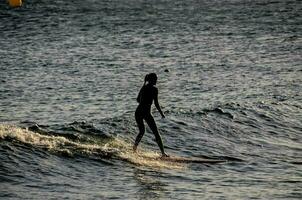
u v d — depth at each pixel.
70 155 40.53
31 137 42.31
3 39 170.25
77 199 32.34
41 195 32.56
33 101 79.81
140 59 125.44
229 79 97.12
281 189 37.19
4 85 93.94
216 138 52.09
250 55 128.50
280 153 49.44
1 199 31.12
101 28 195.00
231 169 42.69
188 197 34.28
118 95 84.19
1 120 66.50
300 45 145.00
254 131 55.62
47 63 121.31
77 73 107.00
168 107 73.50
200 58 125.00
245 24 199.12
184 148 48.34
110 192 34.44
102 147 43.69
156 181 37.78
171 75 103.06
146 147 47.06
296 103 69.75
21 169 36.56
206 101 78.00
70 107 75.12
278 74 101.31
